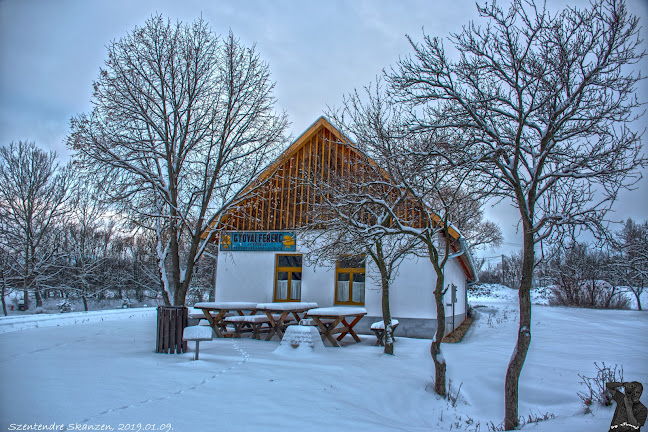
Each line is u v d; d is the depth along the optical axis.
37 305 33.75
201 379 6.89
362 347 11.88
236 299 16.80
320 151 16.39
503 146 6.64
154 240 13.07
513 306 35.59
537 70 6.49
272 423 5.16
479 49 7.01
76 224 33.97
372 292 15.22
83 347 9.59
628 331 17.61
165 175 12.54
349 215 9.11
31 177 29.81
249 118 12.26
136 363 7.80
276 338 13.22
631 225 24.55
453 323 16.89
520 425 6.28
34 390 5.72
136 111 11.19
